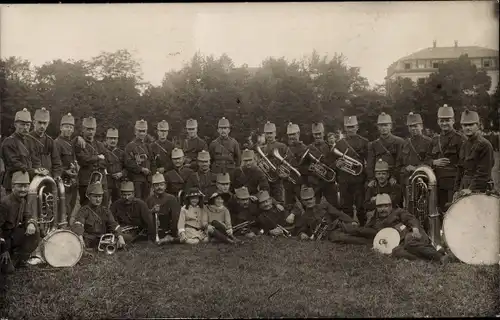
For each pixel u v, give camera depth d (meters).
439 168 6.55
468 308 5.84
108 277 6.27
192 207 6.79
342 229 6.73
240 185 6.80
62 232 6.49
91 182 6.77
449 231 6.43
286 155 6.75
